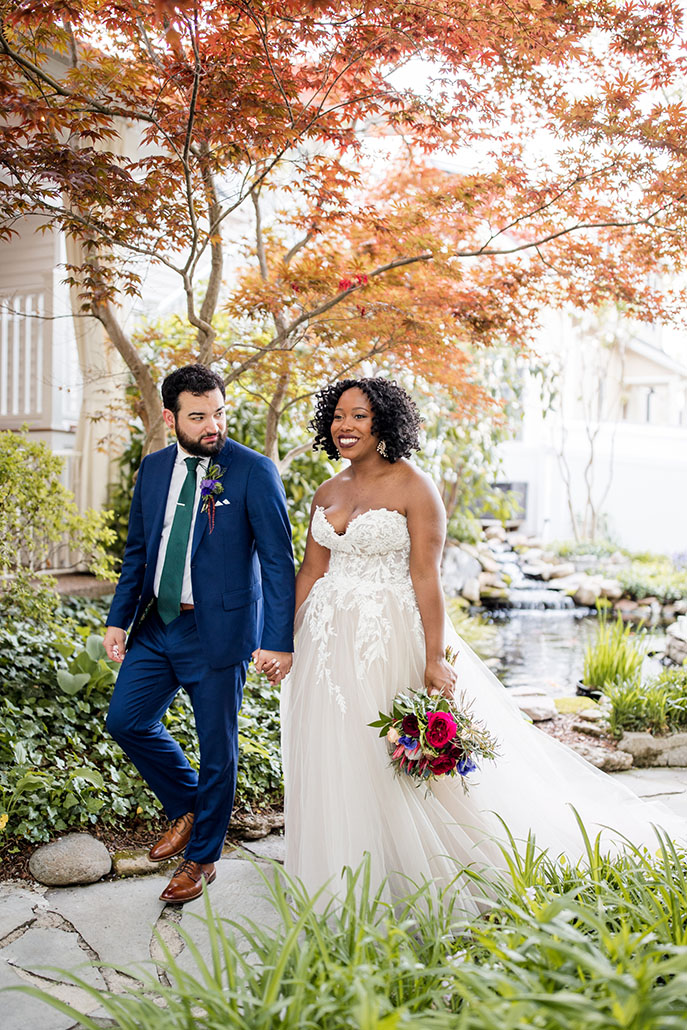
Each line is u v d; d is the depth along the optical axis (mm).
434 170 5148
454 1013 1752
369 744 2590
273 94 3621
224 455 2865
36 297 7652
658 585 10141
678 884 2225
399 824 2543
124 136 5664
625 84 3510
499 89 3734
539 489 12898
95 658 3992
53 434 7555
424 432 8758
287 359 4578
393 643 2678
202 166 3727
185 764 3047
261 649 2748
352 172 3998
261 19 3340
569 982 1561
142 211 3629
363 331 4496
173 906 2762
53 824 3125
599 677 5457
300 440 7086
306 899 1987
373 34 3410
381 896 2449
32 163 3229
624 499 13125
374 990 1606
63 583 6301
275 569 2785
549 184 3947
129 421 7109
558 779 3082
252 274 5027
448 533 10281
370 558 2771
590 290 4297
